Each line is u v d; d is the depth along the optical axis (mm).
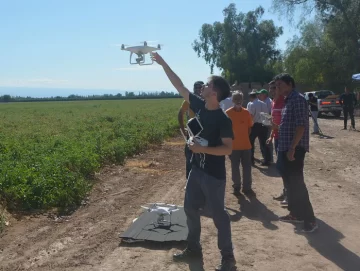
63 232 6273
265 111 11242
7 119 33844
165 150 15195
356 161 12023
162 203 7395
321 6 40156
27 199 7363
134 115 32719
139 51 4824
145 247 5602
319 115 29094
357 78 24641
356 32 38812
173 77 4988
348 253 5430
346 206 7539
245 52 59031
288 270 4934
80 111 46188
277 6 41625
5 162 9023
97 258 5289
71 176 8109
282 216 6898
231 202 7859
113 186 9203
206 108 4797
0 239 5945
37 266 5070
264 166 11445
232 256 4809
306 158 12586
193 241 5160
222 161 4746
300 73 44969
